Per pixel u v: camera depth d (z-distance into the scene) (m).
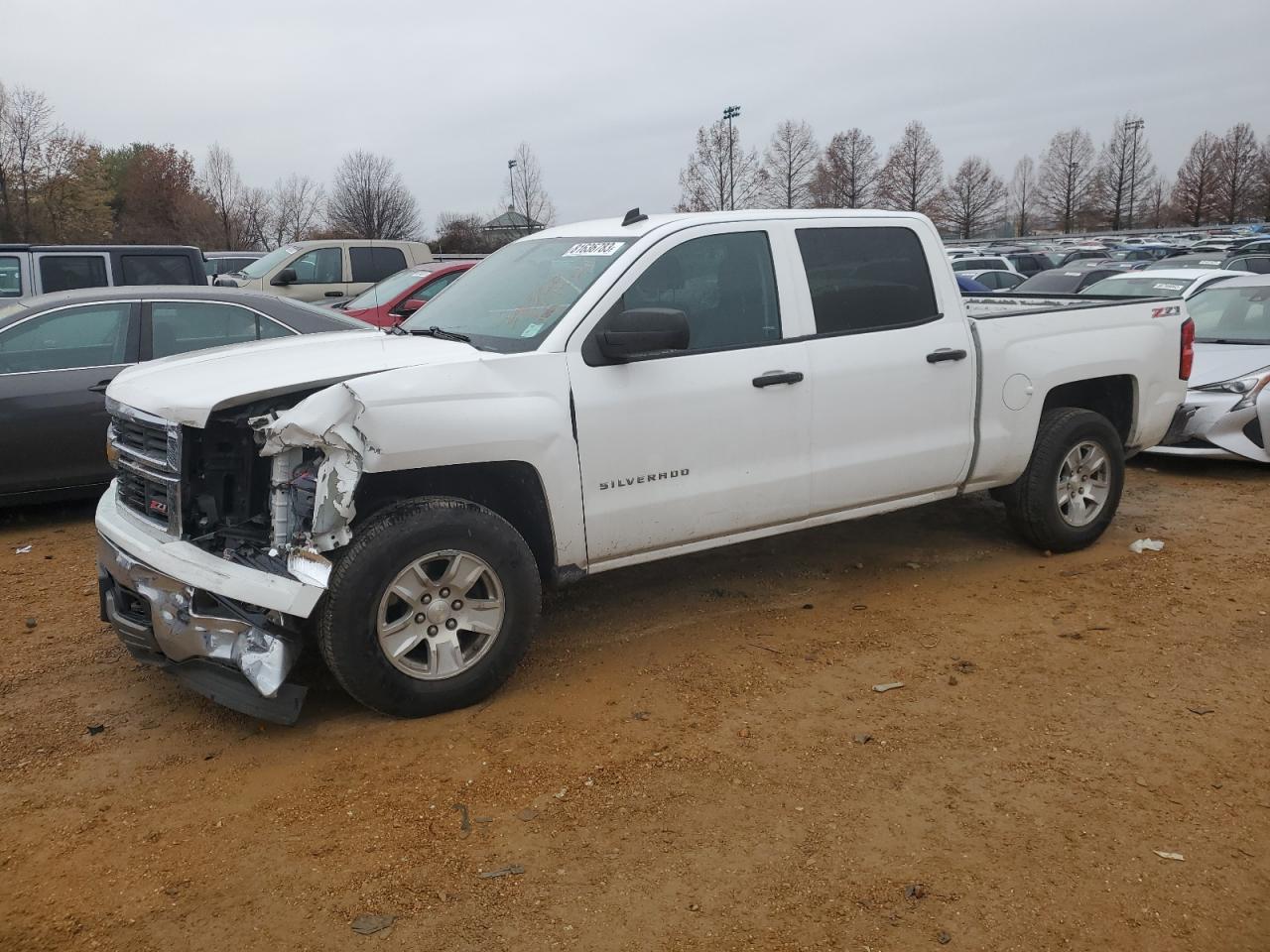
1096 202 70.00
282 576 3.75
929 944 2.85
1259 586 5.61
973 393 5.53
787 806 3.52
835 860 3.23
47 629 5.29
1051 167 70.88
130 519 4.26
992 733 4.03
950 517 7.04
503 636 4.23
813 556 6.24
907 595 5.56
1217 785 3.63
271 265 15.06
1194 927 2.92
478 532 4.09
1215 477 8.36
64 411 7.05
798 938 2.87
